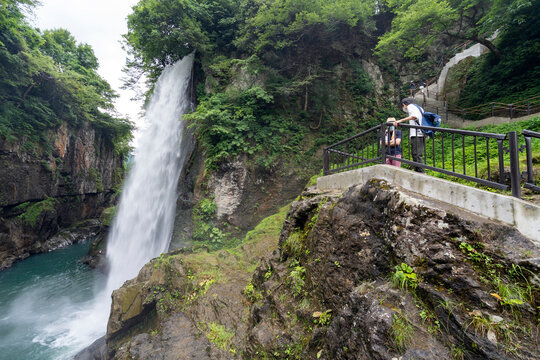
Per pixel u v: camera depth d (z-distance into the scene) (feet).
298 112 49.11
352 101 54.85
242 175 40.24
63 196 80.48
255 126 43.04
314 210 16.85
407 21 40.70
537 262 6.99
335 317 10.15
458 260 7.96
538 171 13.71
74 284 44.91
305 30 43.11
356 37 50.93
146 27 46.80
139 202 54.75
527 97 37.06
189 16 47.83
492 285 7.25
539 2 37.63
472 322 6.73
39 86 68.54
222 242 36.65
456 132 10.39
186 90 53.36
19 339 29.14
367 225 11.27
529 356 5.86
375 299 8.59
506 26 41.91
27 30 64.23
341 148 25.71
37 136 65.87
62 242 74.28
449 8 38.06
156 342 17.26
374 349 7.37
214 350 15.57
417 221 9.27
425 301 7.91
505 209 8.64
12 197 59.67
